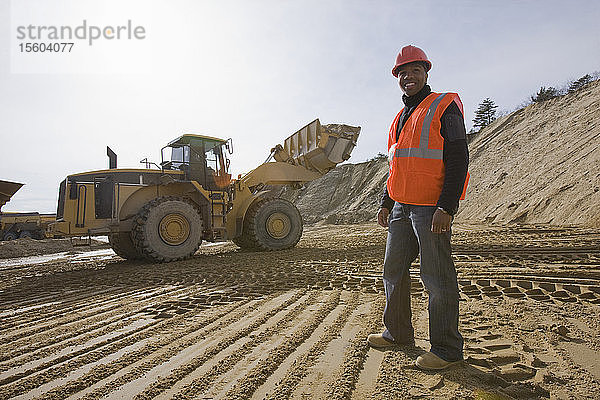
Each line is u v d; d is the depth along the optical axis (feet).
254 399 5.58
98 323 10.26
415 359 6.84
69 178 22.76
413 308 10.46
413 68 7.35
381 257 21.29
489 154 71.20
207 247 36.37
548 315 9.14
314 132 28.71
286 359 7.12
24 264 27.91
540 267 14.84
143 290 14.76
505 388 5.51
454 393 5.47
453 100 6.94
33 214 54.95
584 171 39.24
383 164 115.55
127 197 24.13
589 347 7.12
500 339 7.68
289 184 30.60
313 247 29.89
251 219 27.63
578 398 5.23
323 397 5.53
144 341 8.52
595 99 56.03
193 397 5.70
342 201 120.37
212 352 7.61
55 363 7.39
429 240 6.75
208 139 27.14
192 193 26.68
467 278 13.61
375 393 5.58
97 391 6.00
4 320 10.99
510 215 43.83
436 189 6.78
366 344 7.74
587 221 31.76
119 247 26.61
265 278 16.29
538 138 60.59
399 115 7.73
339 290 13.34
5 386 6.34
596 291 11.05
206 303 12.22
